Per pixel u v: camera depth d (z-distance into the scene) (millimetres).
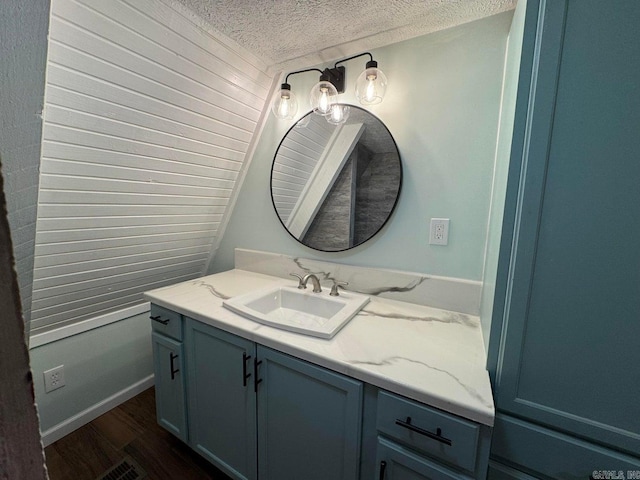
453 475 758
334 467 979
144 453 1524
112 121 1123
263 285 1607
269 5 1045
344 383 901
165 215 1588
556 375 723
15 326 257
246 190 1860
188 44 1164
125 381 1938
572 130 649
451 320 1187
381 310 1282
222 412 1262
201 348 1285
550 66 653
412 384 785
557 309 705
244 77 1461
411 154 1312
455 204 1242
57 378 1608
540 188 692
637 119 594
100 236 1389
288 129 1639
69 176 1124
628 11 579
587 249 662
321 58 1437
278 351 1037
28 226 876
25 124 677
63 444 1577
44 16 593
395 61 1305
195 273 2121
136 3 968
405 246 1372
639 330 633
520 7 812
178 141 1386
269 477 1156
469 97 1176
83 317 1698
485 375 828
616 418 671
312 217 1602
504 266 781
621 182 619
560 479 743
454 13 1101
